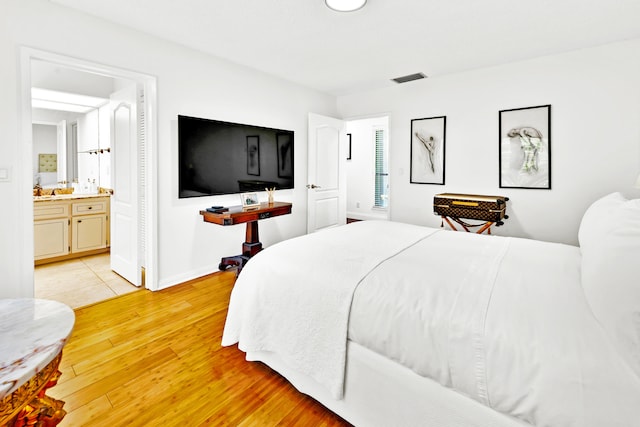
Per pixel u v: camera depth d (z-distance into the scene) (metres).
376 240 2.11
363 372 1.35
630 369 0.84
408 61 3.36
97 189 4.45
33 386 0.95
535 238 3.38
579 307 1.09
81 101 3.96
